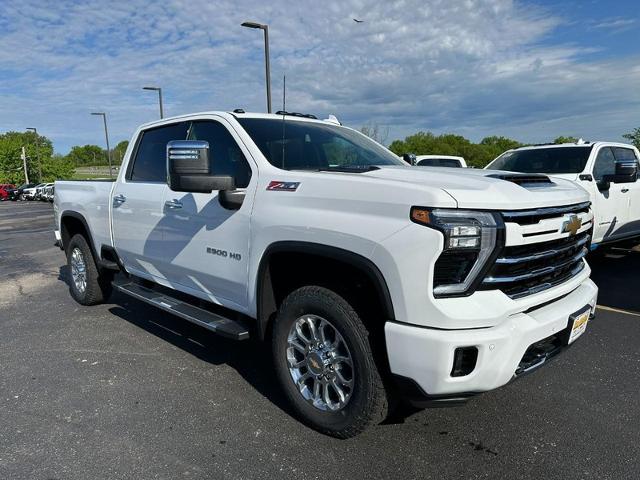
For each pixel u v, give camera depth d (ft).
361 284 9.20
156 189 13.82
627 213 24.85
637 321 16.60
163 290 15.01
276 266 10.59
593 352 13.97
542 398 11.31
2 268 28.91
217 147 12.30
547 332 8.56
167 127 14.29
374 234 8.29
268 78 28.25
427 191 7.89
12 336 15.92
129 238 15.17
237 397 11.46
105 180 17.52
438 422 10.28
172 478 8.53
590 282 10.75
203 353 14.20
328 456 9.12
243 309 11.32
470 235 7.72
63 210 19.36
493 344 7.79
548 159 25.53
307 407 9.94
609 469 8.68
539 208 8.62
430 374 7.86
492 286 8.09
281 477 8.55
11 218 75.10
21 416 10.66
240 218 10.85
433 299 7.75
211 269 11.89
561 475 8.53
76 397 11.52
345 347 9.22
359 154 13.07
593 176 23.68
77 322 17.26
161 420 10.44
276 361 10.39
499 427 10.09
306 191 9.59
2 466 8.87
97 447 9.46
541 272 8.73
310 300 9.46
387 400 8.92
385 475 8.57
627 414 10.58
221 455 9.18
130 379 12.48
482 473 8.61
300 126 12.85
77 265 19.29
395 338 8.11
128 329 16.40
